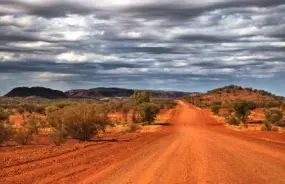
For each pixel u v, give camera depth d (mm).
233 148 23641
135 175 13523
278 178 13250
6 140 25688
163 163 16641
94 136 32688
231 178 13109
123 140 29656
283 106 94438
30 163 16062
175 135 36438
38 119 53188
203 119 75812
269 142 28750
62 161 16828
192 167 15500
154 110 62312
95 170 14586
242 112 62344
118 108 94688
